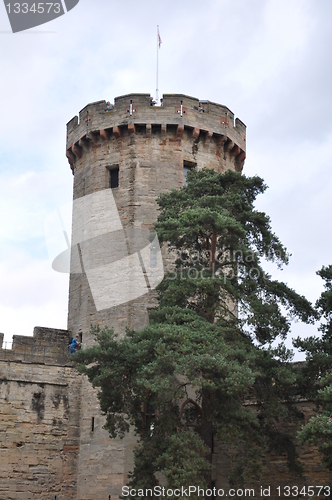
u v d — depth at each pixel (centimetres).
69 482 3859
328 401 2883
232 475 3142
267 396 3094
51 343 4103
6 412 3844
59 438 3909
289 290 3334
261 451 2970
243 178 3459
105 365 3036
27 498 3756
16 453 3800
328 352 3241
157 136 4234
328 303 3284
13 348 3997
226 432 2870
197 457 2792
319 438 2784
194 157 4259
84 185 4353
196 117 4272
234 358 2941
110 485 3716
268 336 3195
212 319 3253
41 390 3950
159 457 2797
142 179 4169
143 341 3000
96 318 4059
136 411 3109
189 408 3356
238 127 4503
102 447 3812
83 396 4006
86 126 4344
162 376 2853
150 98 4253
